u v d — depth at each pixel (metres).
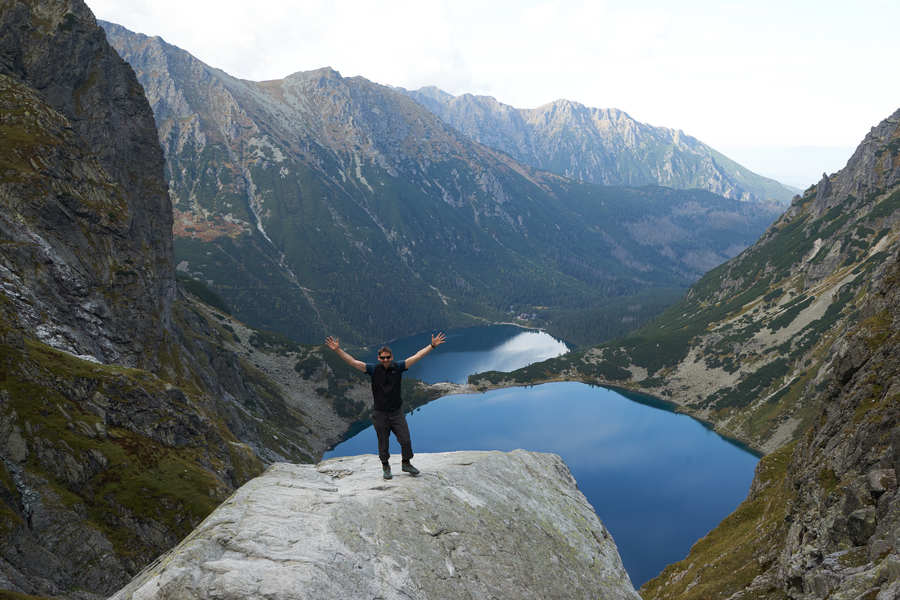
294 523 7.95
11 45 100.19
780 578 41.19
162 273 117.94
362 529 8.22
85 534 40.56
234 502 8.48
